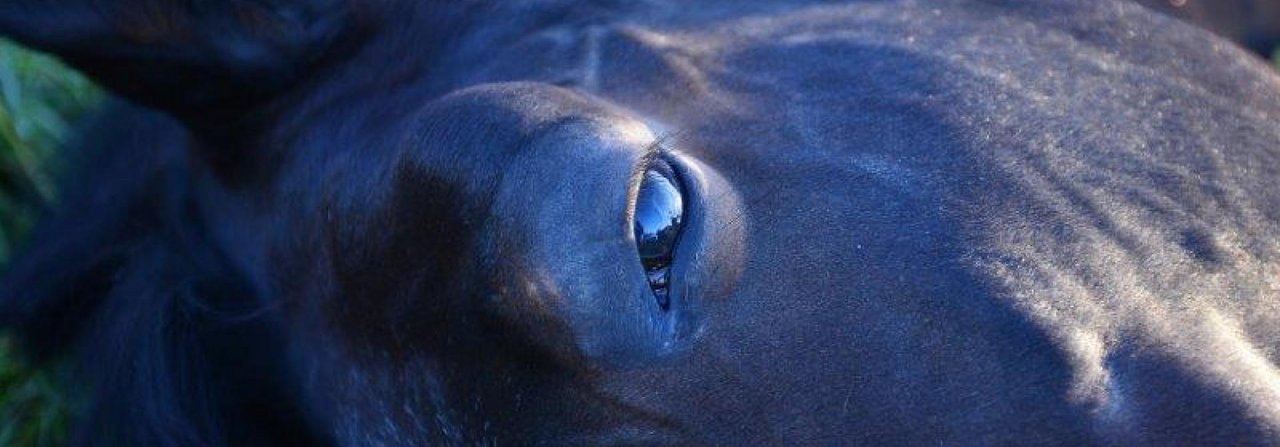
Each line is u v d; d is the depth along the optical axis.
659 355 1.12
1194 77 1.27
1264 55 1.47
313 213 1.20
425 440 1.17
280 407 1.25
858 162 1.17
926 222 1.16
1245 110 1.26
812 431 1.13
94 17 1.20
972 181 1.17
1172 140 1.22
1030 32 1.26
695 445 1.13
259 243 1.24
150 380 1.24
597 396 1.13
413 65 1.24
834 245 1.15
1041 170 1.19
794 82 1.21
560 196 1.10
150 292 1.26
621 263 1.11
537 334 1.12
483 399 1.14
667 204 1.12
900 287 1.14
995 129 1.20
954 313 1.14
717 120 1.19
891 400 1.13
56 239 1.32
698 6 1.26
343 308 1.17
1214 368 1.13
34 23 1.20
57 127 1.51
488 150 1.11
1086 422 1.12
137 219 1.30
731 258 1.13
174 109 1.23
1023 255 1.15
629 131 1.12
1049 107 1.22
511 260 1.11
